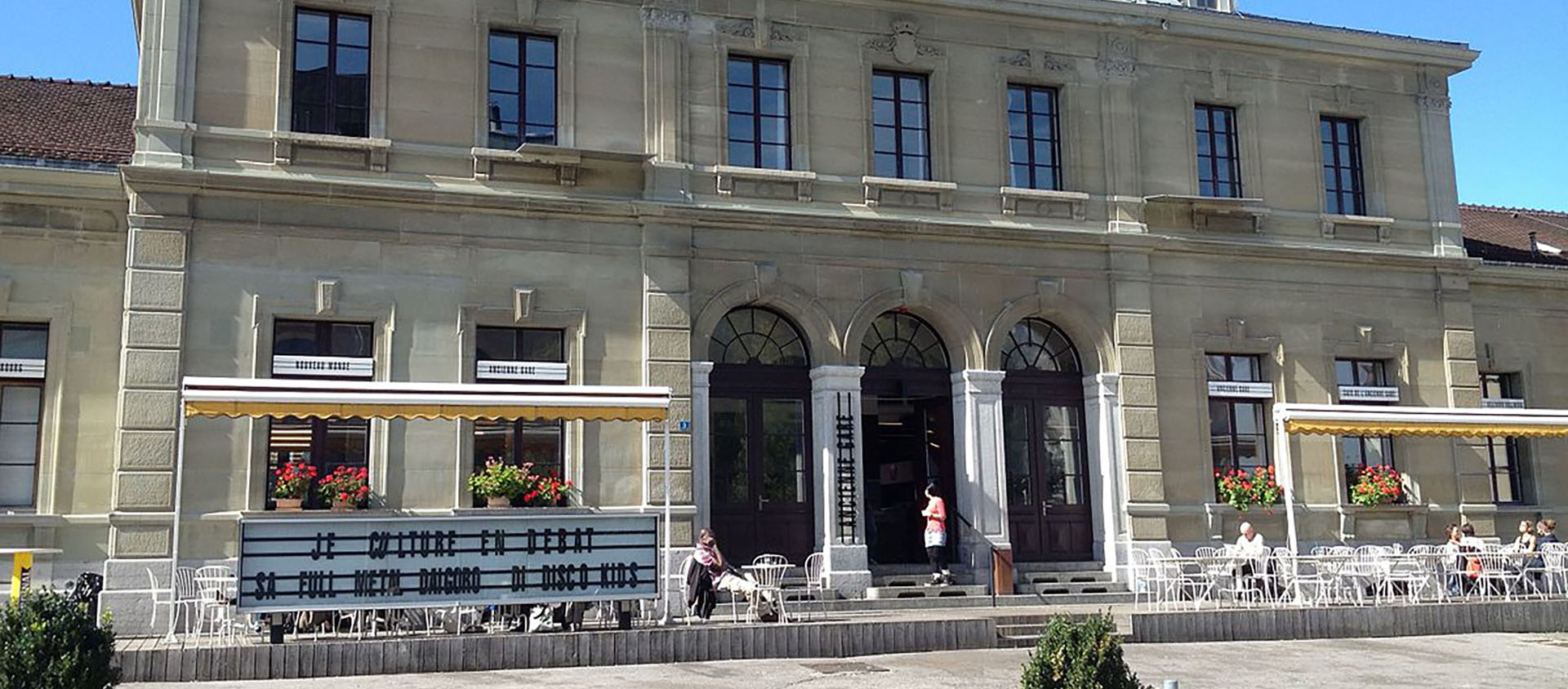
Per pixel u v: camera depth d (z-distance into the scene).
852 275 23.67
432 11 22.00
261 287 20.50
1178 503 25.00
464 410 17.77
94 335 20.56
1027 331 25.30
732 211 22.81
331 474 20.22
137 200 20.02
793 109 23.84
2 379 20.23
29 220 20.45
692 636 16.78
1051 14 25.33
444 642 15.82
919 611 21.38
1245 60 26.95
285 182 20.58
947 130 24.64
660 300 22.34
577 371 21.88
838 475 23.05
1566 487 28.30
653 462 21.94
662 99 22.95
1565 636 20.42
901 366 24.45
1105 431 24.78
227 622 18.22
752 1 23.73
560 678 15.26
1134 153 25.75
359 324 21.11
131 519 19.47
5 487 20.16
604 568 17.42
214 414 16.80
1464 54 28.39
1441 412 23.31
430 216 21.48
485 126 22.05
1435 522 26.58
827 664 16.59
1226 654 18.08
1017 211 24.89
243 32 21.02
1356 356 26.88
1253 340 26.02
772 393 23.47
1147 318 25.28
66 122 23.47
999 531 23.80
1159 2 28.09
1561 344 29.33
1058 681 10.77
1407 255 27.28
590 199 22.11
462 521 16.78
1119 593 23.81
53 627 10.30
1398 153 27.94
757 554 22.91
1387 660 17.67
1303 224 26.81
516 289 21.73
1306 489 25.86
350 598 16.16
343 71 21.59
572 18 22.70
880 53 24.45
